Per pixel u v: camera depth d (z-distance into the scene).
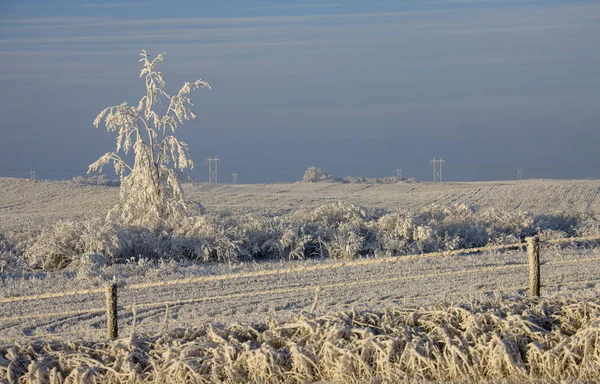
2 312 13.02
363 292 14.12
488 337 6.74
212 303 13.47
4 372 6.86
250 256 21.25
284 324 7.47
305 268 9.77
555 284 13.60
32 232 24.22
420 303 12.10
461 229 23.33
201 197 53.41
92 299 14.12
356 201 51.31
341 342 6.82
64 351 7.24
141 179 25.30
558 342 6.73
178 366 6.67
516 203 48.44
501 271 16.20
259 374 6.68
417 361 6.57
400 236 22.20
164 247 21.11
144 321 12.09
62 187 56.69
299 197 55.56
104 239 20.23
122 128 25.02
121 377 6.73
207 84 25.38
